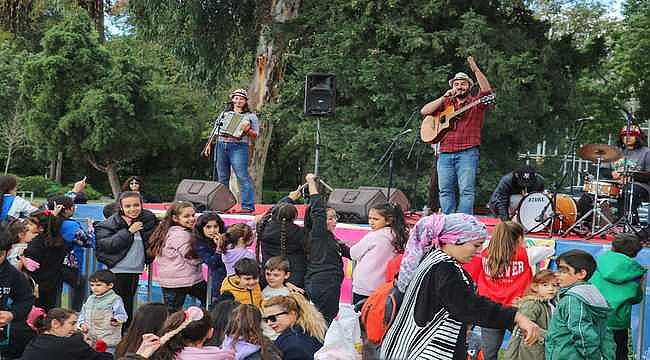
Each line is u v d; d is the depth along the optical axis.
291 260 6.89
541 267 7.79
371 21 15.84
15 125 31.72
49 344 5.57
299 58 16.36
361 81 15.83
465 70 15.88
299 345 5.09
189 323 4.47
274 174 34.22
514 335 5.93
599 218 9.14
